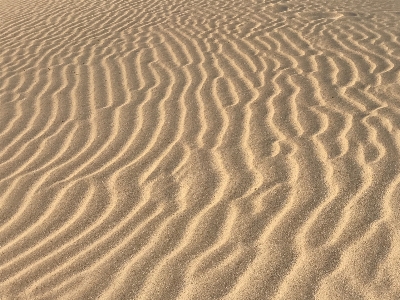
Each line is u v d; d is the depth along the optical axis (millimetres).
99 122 4172
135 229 2822
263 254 2518
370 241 2508
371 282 2266
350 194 2889
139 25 7254
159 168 3396
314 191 2955
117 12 8156
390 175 3018
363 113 3865
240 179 3166
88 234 2832
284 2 7965
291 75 4812
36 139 3986
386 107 3930
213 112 4152
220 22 7051
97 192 3203
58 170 3504
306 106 4102
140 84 4922
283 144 3527
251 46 5828
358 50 5375
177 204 2998
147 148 3674
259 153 3447
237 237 2662
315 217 2734
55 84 5160
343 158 3258
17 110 4594
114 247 2701
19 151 3822
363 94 4230
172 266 2516
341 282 2287
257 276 2385
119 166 3471
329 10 7285
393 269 2322
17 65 5949
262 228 2703
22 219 3031
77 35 7004
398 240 2494
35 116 4422
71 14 8266
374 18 6691
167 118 4117
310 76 4738
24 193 3281
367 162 3180
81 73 5410
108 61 5723
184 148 3619
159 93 4648
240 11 7590
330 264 2396
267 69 5031
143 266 2541
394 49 5316
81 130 4062
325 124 3750
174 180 3240
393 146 3332
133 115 4238
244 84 4688
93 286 2451
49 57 6121
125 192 3170
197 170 3324
